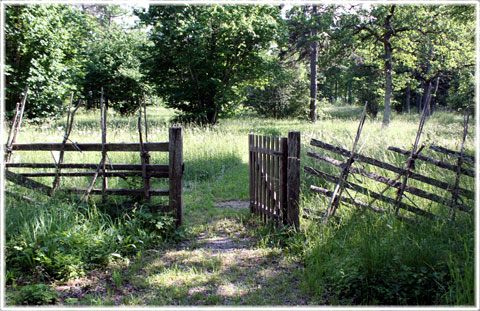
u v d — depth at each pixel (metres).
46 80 16.41
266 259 4.58
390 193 5.59
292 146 5.02
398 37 20.48
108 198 5.64
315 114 24.38
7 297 3.48
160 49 18.70
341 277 3.69
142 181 5.64
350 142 10.38
